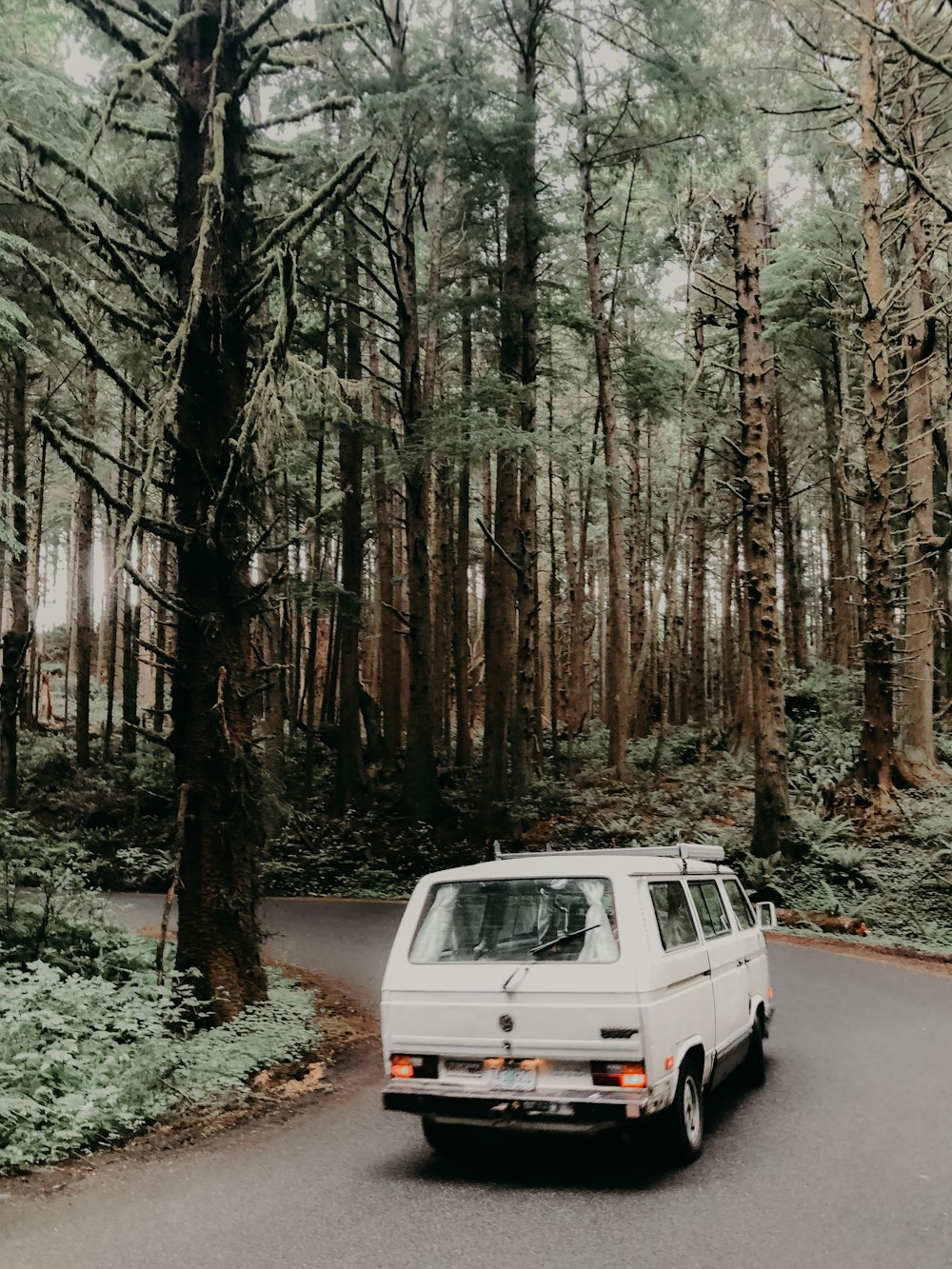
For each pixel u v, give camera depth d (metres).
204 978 9.53
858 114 19.45
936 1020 10.16
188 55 10.52
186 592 9.99
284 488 25.73
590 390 38.62
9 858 13.33
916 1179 5.50
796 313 28.50
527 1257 4.52
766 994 8.61
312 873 23.48
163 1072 7.46
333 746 34.88
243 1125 6.93
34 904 11.91
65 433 9.07
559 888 6.09
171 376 9.38
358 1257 4.54
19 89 12.72
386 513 30.64
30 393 25.88
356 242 24.81
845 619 33.16
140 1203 5.30
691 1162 5.93
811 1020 10.30
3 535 11.04
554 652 35.28
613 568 27.05
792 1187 5.41
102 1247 4.67
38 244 14.77
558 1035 5.59
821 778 24.27
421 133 20.48
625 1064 5.46
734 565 35.50
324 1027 10.05
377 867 23.62
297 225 10.03
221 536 9.84
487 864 6.55
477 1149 6.39
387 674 31.05
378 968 13.60
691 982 6.33
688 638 42.38
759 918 8.97
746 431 19.77
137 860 22.33
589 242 26.06
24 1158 5.90
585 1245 4.65
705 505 35.00
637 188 30.16
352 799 27.02
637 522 36.59
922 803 19.58
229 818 9.86
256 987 9.90
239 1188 5.58
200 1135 6.68
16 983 8.88
